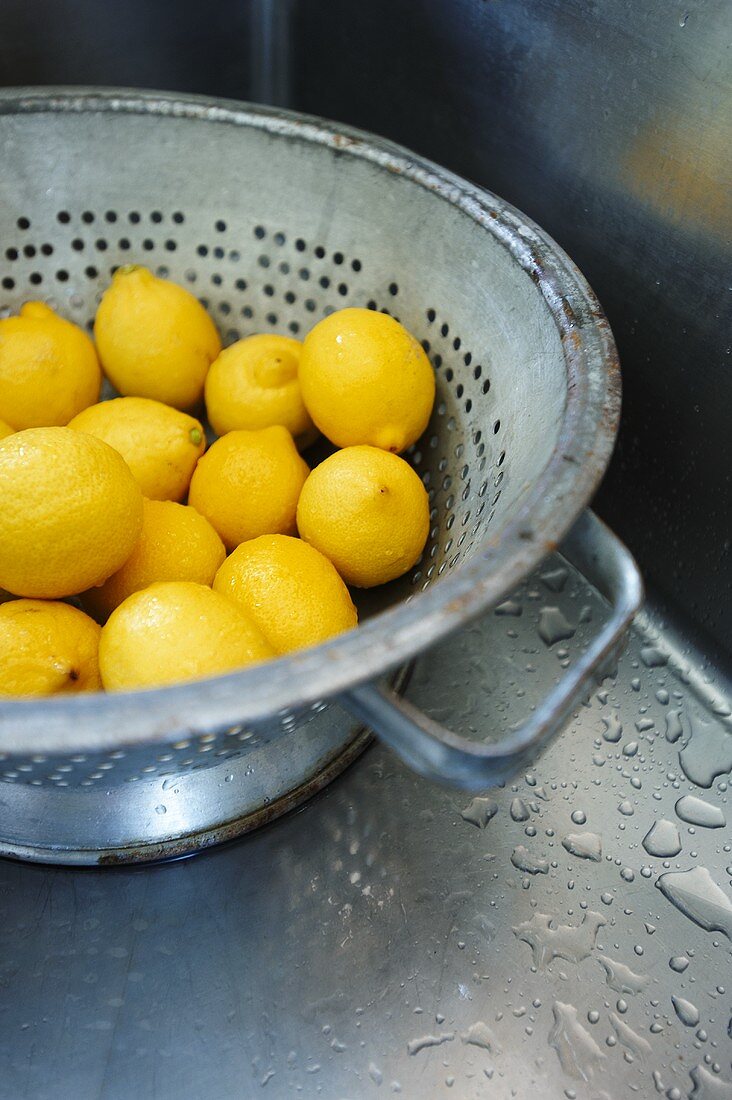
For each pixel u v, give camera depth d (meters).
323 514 0.55
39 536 0.48
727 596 0.63
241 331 0.66
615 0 0.57
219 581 0.54
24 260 0.64
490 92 0.65
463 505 0.56
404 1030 0.52
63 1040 0.52
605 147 0.60
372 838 0.58
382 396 0.56
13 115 0.59
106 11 0.69
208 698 0.38
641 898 0.56
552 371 0.50
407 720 0.41
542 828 0.58
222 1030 0.52
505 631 0.66
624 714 0.63
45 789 0.52
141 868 0.56
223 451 0.59
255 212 0.63
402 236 0.59
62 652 0.49
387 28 0.68
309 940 0.55
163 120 0.60
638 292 0.62
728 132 0.55
